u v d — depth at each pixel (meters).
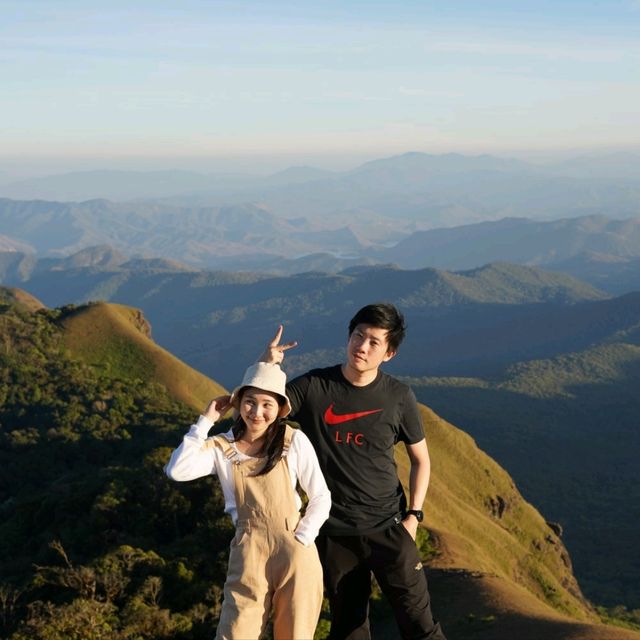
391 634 33.94
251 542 6.25
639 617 95.81
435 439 108.75
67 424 99.00
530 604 41.38
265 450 6.43
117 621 32.34
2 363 115.44
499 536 90.56
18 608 36.94
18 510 60.59
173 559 40.06
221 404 6.64
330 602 7.05
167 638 31.78
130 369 128.12
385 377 7.04
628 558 143.12
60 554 47.66
